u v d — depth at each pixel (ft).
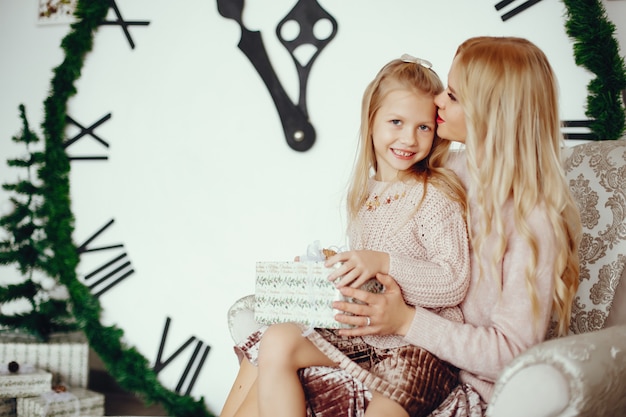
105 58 7.53
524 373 2.74
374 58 6.83
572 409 2.63
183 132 7.34
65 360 6.97
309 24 6.98
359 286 3.59
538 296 3.56
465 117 3.84
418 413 3.55
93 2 7.39
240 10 7.13
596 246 4.33
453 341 3.57
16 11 7.83
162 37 7.40
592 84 5.98
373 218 4.33
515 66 3.78
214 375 7.20
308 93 6.98
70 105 7.61
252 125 7.15
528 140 3.73
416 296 3.71
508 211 3.78
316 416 3.67
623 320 4.29
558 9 6.36
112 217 7.48
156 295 7.36
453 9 6.63
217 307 7.21
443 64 6.65
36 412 6.24
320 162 6.95
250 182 7.14
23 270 7.42
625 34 6.31
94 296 7.43
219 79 7.25
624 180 4.32
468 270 3.86
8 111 7.80
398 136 4.21
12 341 6.94
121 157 7.48
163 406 6.98
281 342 3.51
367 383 3.57
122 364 7.04
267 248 7.08
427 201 4.09
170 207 7.35
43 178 7.47
